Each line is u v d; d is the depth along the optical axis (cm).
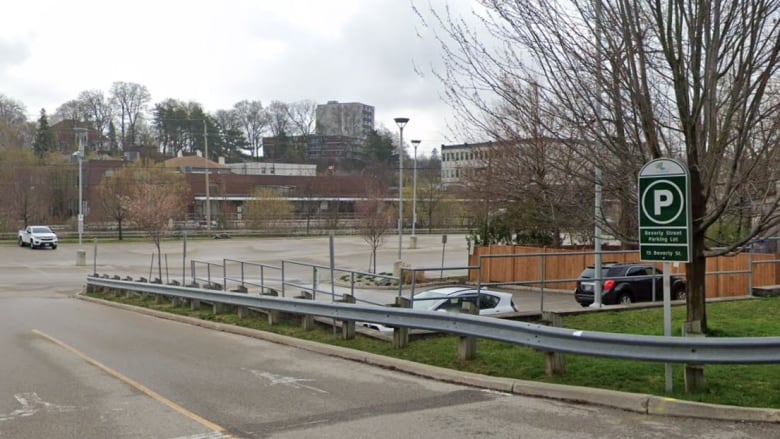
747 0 881
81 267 4378
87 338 1498
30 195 7112
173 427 728
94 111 11062
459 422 730
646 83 948
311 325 1411
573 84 982
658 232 810
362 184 8656
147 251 5384
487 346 1109
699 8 901
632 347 791
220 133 11494
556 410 774
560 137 1042
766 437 653
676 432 675
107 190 6712
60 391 919
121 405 833
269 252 5303
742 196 988
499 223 3325
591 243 3177
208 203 6962
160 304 2284
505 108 2212
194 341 1416
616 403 775
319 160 11169
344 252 5262
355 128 11231
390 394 870
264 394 883
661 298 2203
